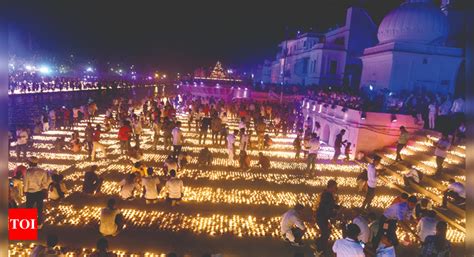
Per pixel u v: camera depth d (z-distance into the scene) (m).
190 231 10.60
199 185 14.91
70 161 18.03
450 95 23.62
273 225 11.33
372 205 13.56
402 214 9.44
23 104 44.34
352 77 45.09
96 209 11.91
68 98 55.91
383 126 20.41
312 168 17.08
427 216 9.34
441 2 31.53
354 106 23.06
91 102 35.62
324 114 26.52
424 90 27.83
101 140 23.95
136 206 12.29
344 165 19.55
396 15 28.89
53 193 12.05
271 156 21.23
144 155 19.84
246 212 12.31
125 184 12.59
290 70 64.38
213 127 22.86
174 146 18.34
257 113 30.12
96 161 18.17
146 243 9.73
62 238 9.77
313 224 10.98
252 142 23.41
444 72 27.97
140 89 90.00
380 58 29.72
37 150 20.22
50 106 42.94
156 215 11.63
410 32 28.08
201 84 65.00
